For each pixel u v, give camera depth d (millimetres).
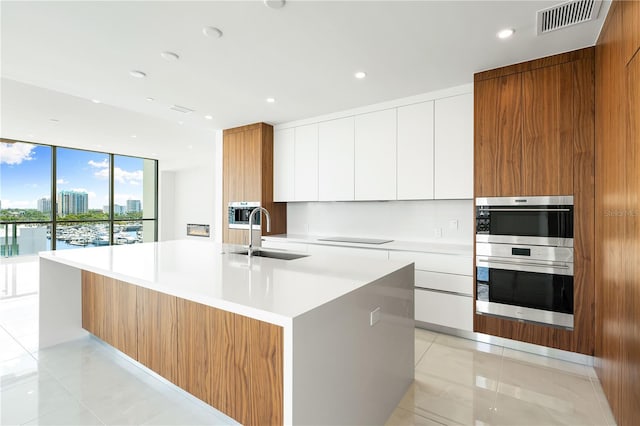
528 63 2521
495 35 2166
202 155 7539
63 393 1980
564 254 2389
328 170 3965
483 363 2395
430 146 3229
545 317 2475
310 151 4133
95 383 2094
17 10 1879
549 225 2439
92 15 1938
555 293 2430
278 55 2467
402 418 1772
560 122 2393
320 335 1186
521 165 2543
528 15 1935
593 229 2285
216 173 4949
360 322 1465
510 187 2590
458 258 2873
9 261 6047
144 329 2037
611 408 1829
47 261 2602
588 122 2293
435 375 2223
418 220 3695
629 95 1519
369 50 2381
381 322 1673
